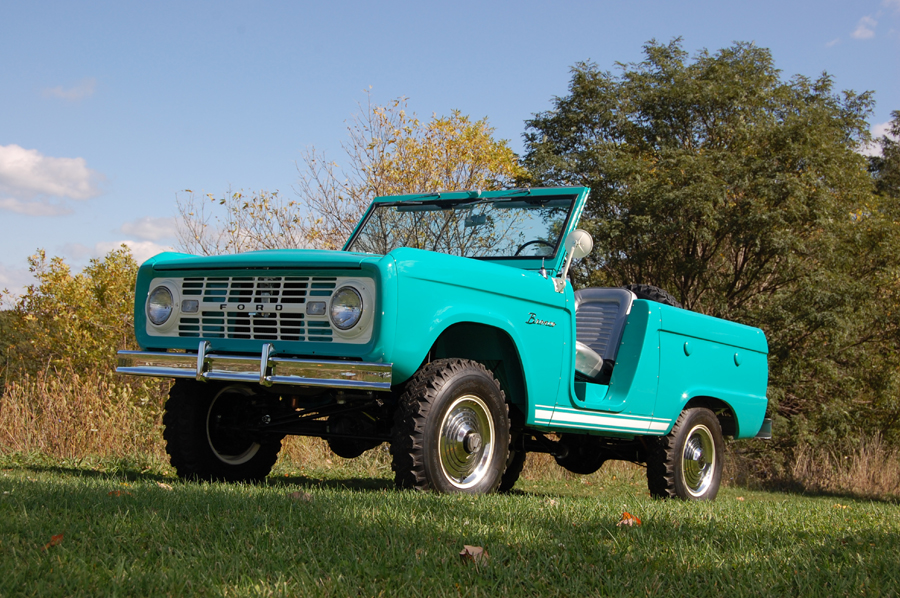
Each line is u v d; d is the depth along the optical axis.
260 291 4.66
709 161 17.31
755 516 4.30
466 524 3.18
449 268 4.62
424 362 5.14
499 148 15.03
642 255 17.22
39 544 2.53
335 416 5.23
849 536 3.53
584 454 7.14
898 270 17.20
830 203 16.58
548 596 2.28
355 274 4.39
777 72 21.33
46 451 7.64
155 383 10.60
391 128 13.74
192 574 2.26
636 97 20.64
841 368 17.66
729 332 7.19
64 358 13.15
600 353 6.34
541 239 5.80
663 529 3.41
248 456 5.64
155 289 4.99
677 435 6.54
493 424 4.84
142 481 4.95
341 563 2.44
